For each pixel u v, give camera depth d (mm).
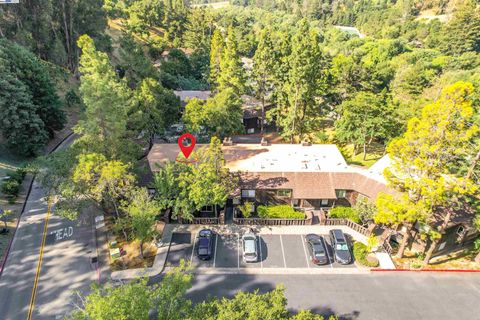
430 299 28562
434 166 27438
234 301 18562
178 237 36031
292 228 37312
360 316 26984
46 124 52094
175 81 78312
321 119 62312
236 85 54406
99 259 33094
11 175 42500
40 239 35438
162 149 45750
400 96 68312
